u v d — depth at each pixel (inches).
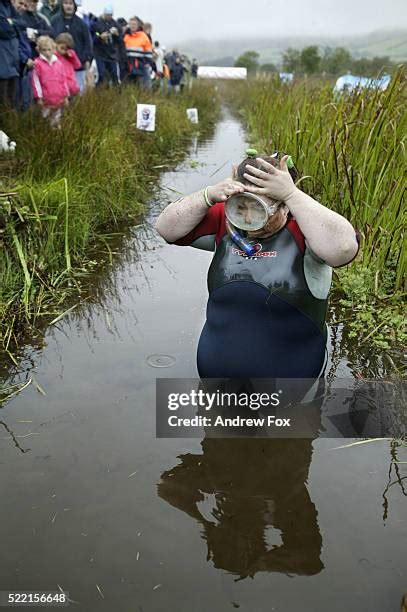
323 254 85.8
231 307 95.1
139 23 473.4
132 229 205.2
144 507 81.2
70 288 154.5
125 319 136.7
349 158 181.6
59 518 79.0
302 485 85.7
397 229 151.9
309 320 94.8
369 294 148.3
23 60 269.6
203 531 77.5
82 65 345.1
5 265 153.1
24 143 223.1
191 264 174.1
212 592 69.1
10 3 256.1
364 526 78.6
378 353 123.0
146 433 95.9
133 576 71.0
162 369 114.4
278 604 67.7
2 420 99.0
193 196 92.7
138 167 274.8
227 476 87.3
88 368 115.0
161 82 593.6
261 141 366.0
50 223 169.8
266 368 96.5
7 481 85.3
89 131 235.9
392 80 190.2
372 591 69.3
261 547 75.3
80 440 94.1
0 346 123.6
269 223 89.8
